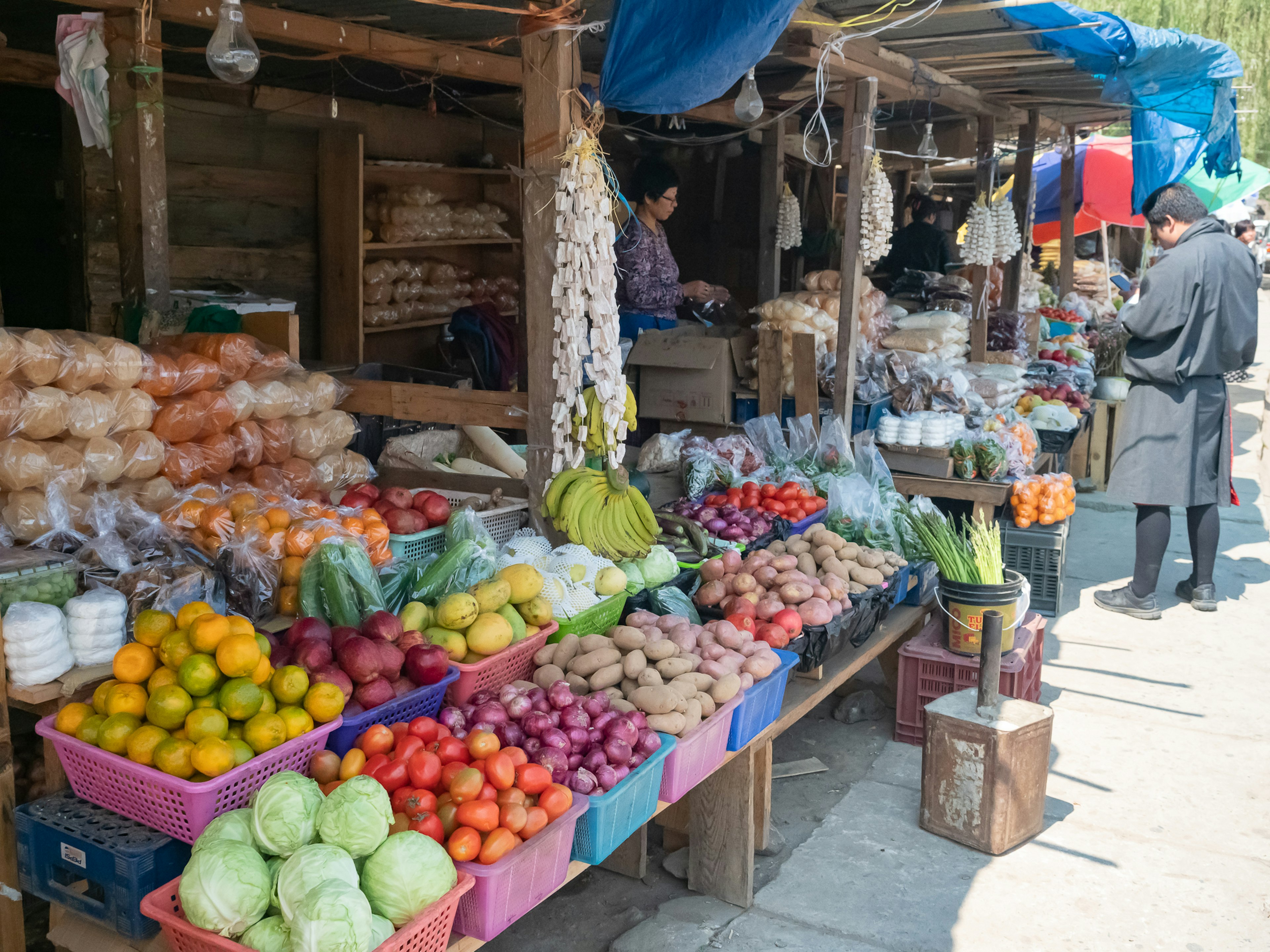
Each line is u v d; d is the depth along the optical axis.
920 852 3.24
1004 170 10.64
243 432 3.25
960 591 3.83
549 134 3.21
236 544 2.74
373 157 6.90
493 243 7.59
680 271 8.45
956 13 4.19
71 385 2.78
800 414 5.23
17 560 2.45
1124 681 4.53
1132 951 2.75
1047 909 2.94
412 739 2.13
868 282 6.12
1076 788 3.62
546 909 2.99
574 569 3.02
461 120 7.64
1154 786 3.64
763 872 3.13
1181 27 19.70
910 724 4.02
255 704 2.01
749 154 8.05
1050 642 4.97
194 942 1.75
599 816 2.20
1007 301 7.71
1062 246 9.16
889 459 5.25
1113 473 5.36
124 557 2.64
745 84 3.79
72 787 2.15
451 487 3.90
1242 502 7.86
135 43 3.89
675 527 3.94
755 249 8.18
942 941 2.79
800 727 4.19
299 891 1.71
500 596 2.70
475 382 6.59
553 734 2.27
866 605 3.63
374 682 2.29
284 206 6.24
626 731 2.34
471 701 2.53
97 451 2.81
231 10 2.79
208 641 2.06
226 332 3.77
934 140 7.85
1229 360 5.04
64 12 4.33
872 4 4.11
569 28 3.13
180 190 5.67
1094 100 6.75
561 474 3.40
